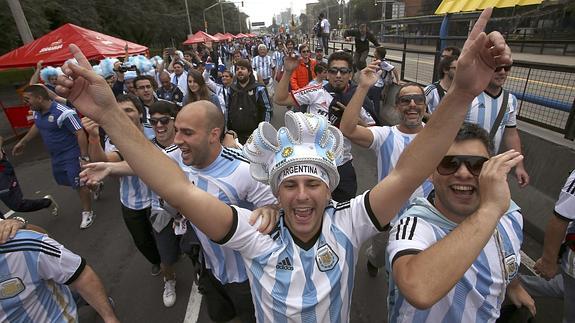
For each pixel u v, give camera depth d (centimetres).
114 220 486
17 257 153
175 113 280
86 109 109
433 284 96
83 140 432
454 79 102
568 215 188
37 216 511
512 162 106
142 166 113
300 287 126
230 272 193
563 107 430
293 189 120
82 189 462
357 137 268
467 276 132
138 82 466
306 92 377
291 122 122
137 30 3491
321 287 125
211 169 205
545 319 266
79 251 415
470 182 127
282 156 121
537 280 235
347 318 137
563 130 428
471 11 556
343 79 361
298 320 125
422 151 111
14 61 919
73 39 954
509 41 589
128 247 416
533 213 390
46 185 649
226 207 126
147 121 367
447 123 106
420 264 100
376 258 296
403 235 127
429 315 135
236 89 488
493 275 134
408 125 267
